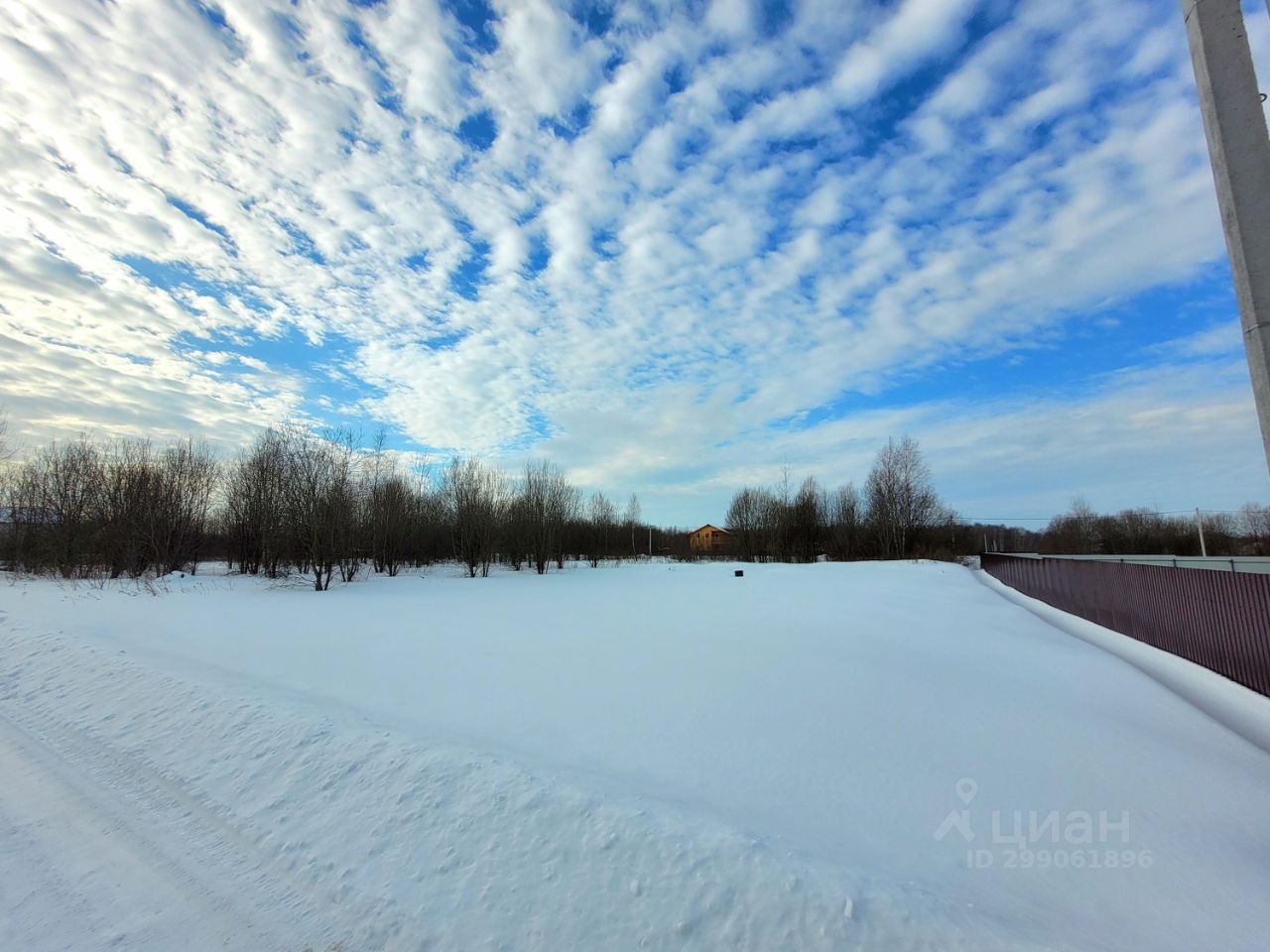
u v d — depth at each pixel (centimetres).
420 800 358
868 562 3925
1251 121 309
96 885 314
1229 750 562
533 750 434
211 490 3222
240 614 1265
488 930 266
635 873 284
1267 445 293
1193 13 328
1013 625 1300
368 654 802
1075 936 258
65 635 832
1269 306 297
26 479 2809
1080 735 532
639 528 6706
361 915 284
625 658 780
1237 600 916
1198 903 294
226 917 288
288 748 444
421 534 3681
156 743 491
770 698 592
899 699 605
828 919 251
